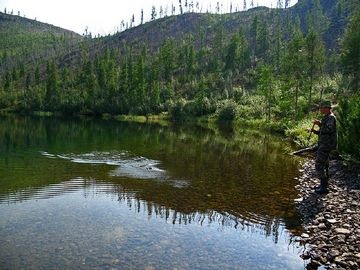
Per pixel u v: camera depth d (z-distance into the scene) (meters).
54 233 10.66
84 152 27.09
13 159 23.47
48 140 35.22
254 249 9.85
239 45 124.69
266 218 12.32
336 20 149.12
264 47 133.50
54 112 114.00
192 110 89.12
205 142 36.81
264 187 16.64
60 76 141.88
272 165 22.83
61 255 9.22
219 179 18.34
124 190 15.77
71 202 13.87
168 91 108.19
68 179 17.73
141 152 27.72
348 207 12.31
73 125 62.31
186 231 11.08
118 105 103.75
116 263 8.86
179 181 17.70
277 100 70.00
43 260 8.93
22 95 128.38
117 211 12.88
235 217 12.43
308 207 13.14
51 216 12.17
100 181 17.39
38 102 118.44
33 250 9.48
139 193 15.36
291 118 57.47
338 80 70.25
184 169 20.94
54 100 116.19
